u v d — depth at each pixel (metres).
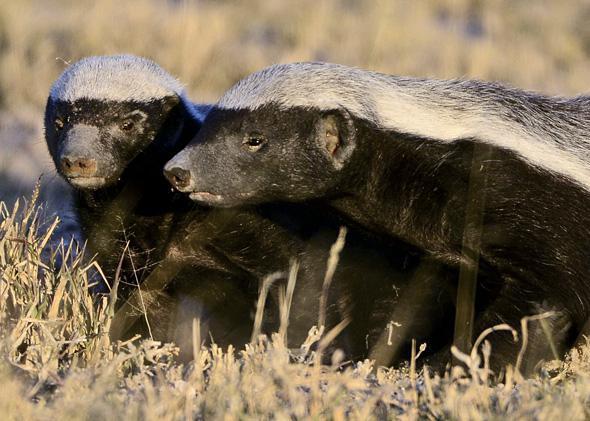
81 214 12.13
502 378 10.35
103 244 11.99
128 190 11.87
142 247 11.98
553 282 10.53
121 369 9.48
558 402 8.18
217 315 12.04
